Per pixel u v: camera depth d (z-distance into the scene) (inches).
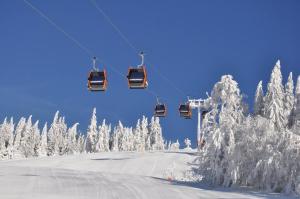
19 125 4411.9
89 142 4591.5
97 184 1138.0
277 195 1070.4
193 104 2479.1
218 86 1382.9
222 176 1309.1
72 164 2309.3
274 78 1670.8
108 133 4840.1
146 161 2314.2
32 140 4367.6
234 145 1270.9
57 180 1210.0
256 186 1229.7
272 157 1167.0
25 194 927.7
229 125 1315.2
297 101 1565.0
